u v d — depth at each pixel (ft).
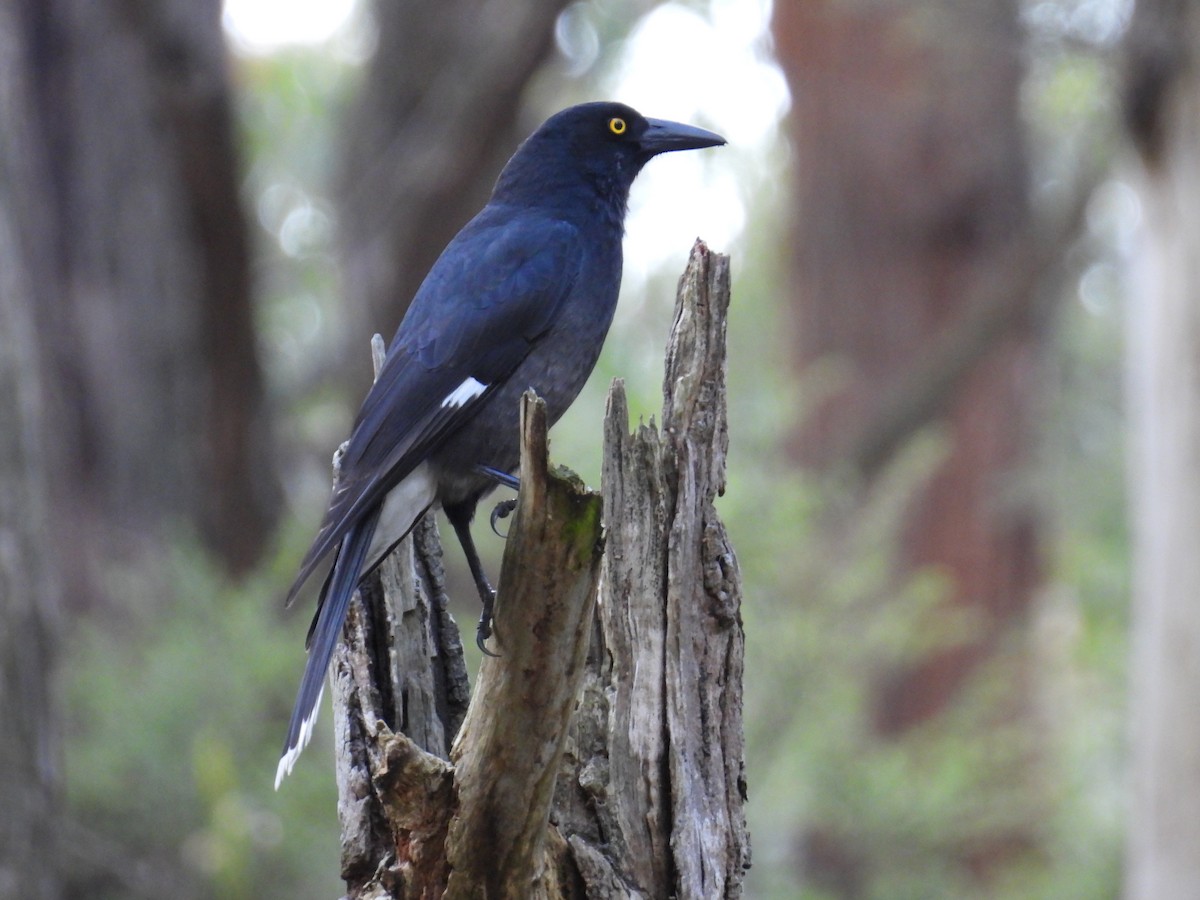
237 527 50.78
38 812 28.84
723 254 19.60
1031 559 62.08
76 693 40.96
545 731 16.99
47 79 48.06
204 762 37.27
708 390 19.56
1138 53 41.75
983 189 62.18
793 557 43.04
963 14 47.60
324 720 40.73
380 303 52.47
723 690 19.63
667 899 19.11
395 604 21.16
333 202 59.72
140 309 49.01
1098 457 66.85
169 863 39.96
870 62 62.44
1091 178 55.62
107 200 48.75
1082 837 52.08
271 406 53.26
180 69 47.60
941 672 55.36
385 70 53.67
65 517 46.93
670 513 19.47
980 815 46.88
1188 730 41.75
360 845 19.29
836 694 43.19
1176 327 42.09
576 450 44.88
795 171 63.87
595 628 19.60
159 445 49.26
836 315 62.23
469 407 25.53
